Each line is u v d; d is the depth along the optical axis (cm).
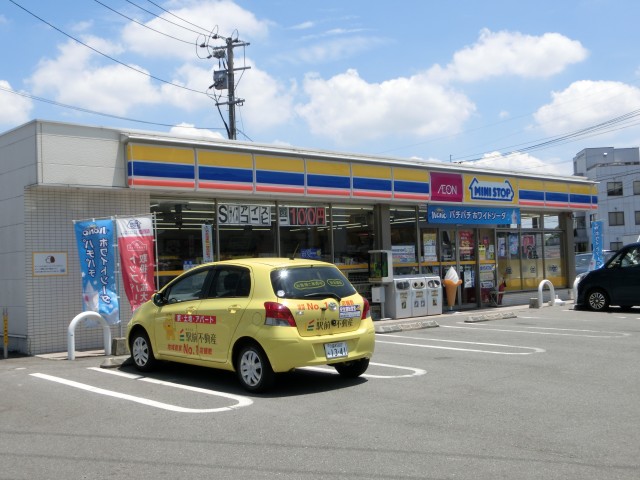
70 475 507
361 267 1756
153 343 930
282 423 645
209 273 884
